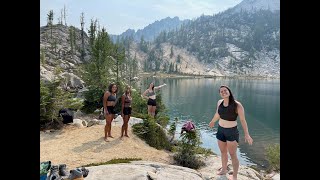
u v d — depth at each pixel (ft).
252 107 252.42
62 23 418.92
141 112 65.36
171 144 44.96
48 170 18.28
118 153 34.60
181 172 23.66
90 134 41.91
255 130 154.81
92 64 85.05
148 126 43.04
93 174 20.86
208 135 128.57
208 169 31.96
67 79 113.29
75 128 45.42
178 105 242.78
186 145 34.12
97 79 82.69
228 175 24.70
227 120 22.02
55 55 293.02
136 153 35.40
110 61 92.07
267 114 214.48
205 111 213.25
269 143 123.54
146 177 20.77
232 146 22.04
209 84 523.70
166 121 59.98
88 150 35.04
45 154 32.94
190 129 34.50
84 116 64.23
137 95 69.26
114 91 38.93
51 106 47.11
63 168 19.30
